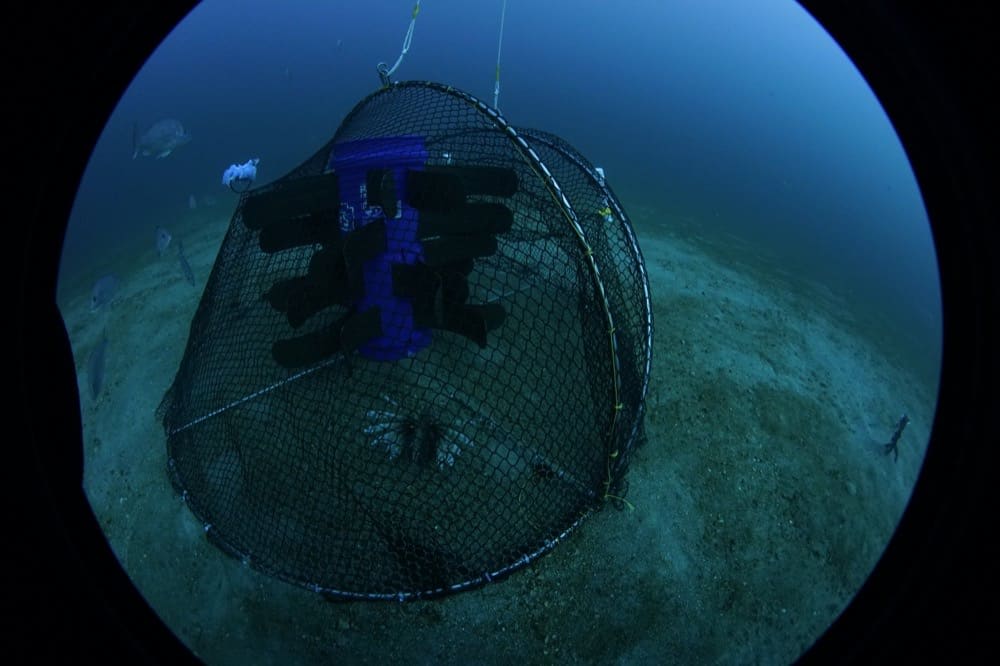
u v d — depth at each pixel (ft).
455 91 8.78
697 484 10.32
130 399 11.85
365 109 12.28
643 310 9.72
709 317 15.30
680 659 7.95
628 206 24.95
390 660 7.73
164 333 13.88
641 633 8.13
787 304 17.07
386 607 8.14
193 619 8.15
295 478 8.82
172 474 9.49
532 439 9.00
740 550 9.33
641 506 9.75
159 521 9.34
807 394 13.05
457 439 9.45
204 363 10.46
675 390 12.37
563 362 11.41
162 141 14.65
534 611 8.20
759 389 12.80
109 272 17.66
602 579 8.65
